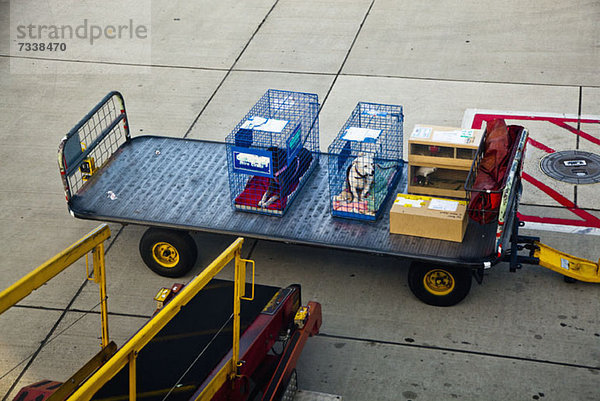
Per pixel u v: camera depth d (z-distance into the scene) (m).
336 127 10.55
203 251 8.41
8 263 8.38
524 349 6.88
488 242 7.12
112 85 12.11
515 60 12.02
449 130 7.77
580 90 11.15
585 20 13.05
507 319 7.23
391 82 11.64
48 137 10.83
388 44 12.74
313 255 8.30
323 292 7.73
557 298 7.46
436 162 7.66
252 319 5.98
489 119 10.53
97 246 4.91
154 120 11.05
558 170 9.45
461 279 7.15
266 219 7.68
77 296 7.84
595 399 6.31
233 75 12.16
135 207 7.91
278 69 12.23
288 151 7.66
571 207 8.80
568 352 6.81
